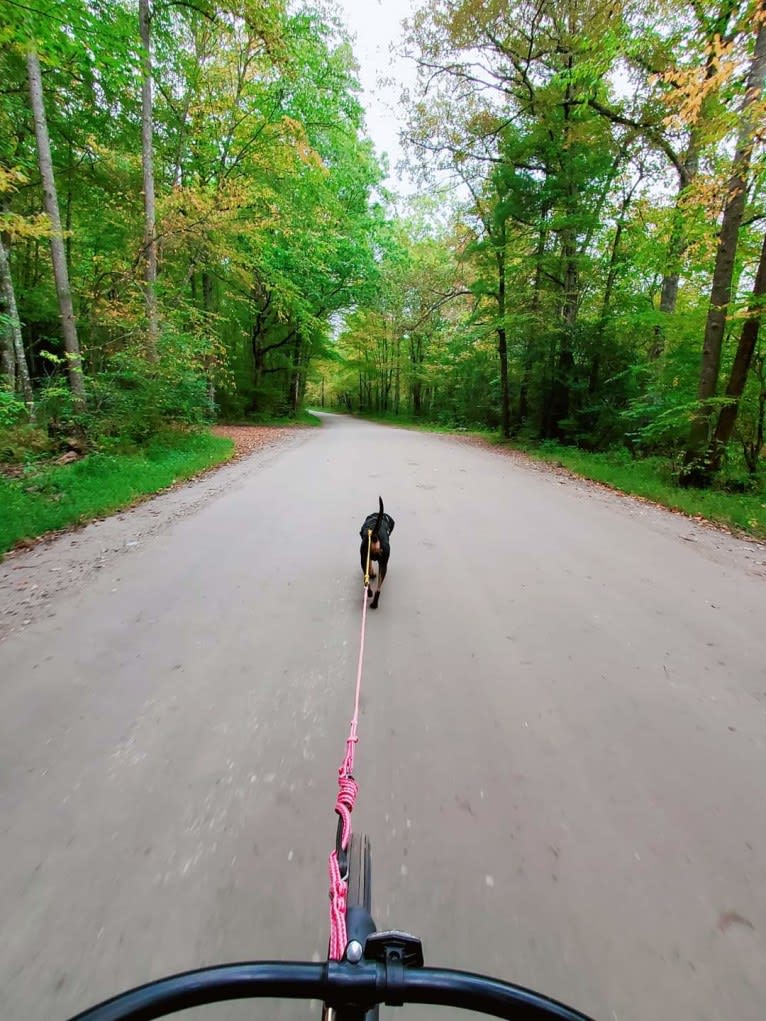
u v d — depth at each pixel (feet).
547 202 48.19
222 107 47.29
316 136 60.90
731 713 8.68
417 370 115.96
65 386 33.27
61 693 8.91
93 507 20.74
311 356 101.65
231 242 52.85
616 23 30.14
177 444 36.35
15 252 53.88
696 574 15.42
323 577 14.52
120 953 4.70
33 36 20.48
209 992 2.63
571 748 7.72
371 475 32.17
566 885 5.48
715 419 29.89
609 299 49.11
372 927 3.50
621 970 4.64
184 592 13.37
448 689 9.22
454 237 63.67
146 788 6.76
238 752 7.50
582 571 15.44
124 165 46.75
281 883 5.44
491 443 59.47
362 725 8.16
